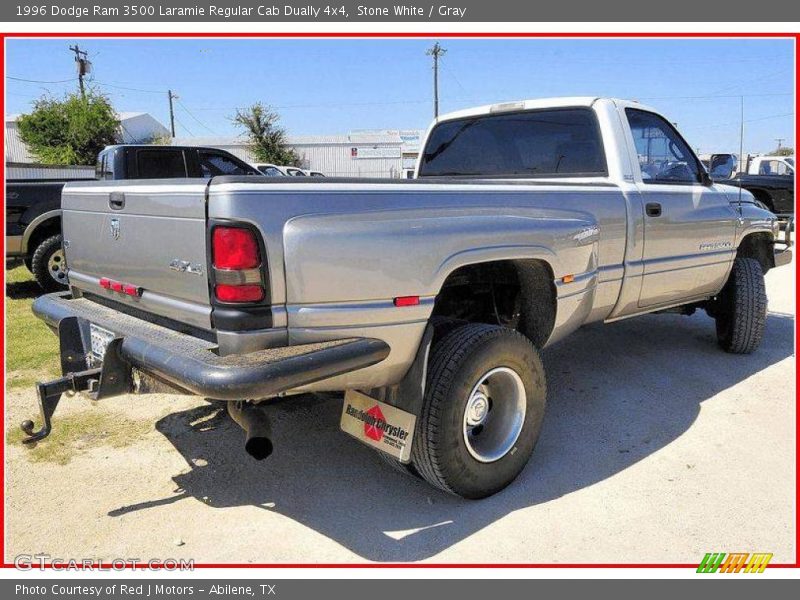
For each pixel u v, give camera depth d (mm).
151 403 4383
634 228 4047
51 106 34750
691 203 4586
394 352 2748
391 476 3402
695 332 6254
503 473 3156
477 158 4930
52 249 8086
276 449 3699
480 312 3873
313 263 2514
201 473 3434
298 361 2393
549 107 4449
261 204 2438
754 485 3287
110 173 7934
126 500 3162
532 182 3430
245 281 2436
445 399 2855
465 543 2801
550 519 2982
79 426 4000
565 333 3771
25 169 17547
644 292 4289
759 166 16547
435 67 38250
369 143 42688
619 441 3811
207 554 2730
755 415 4188
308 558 2701
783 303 7781
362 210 2641
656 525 2932
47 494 3209
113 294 3268
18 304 7738
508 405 3211
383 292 2670
